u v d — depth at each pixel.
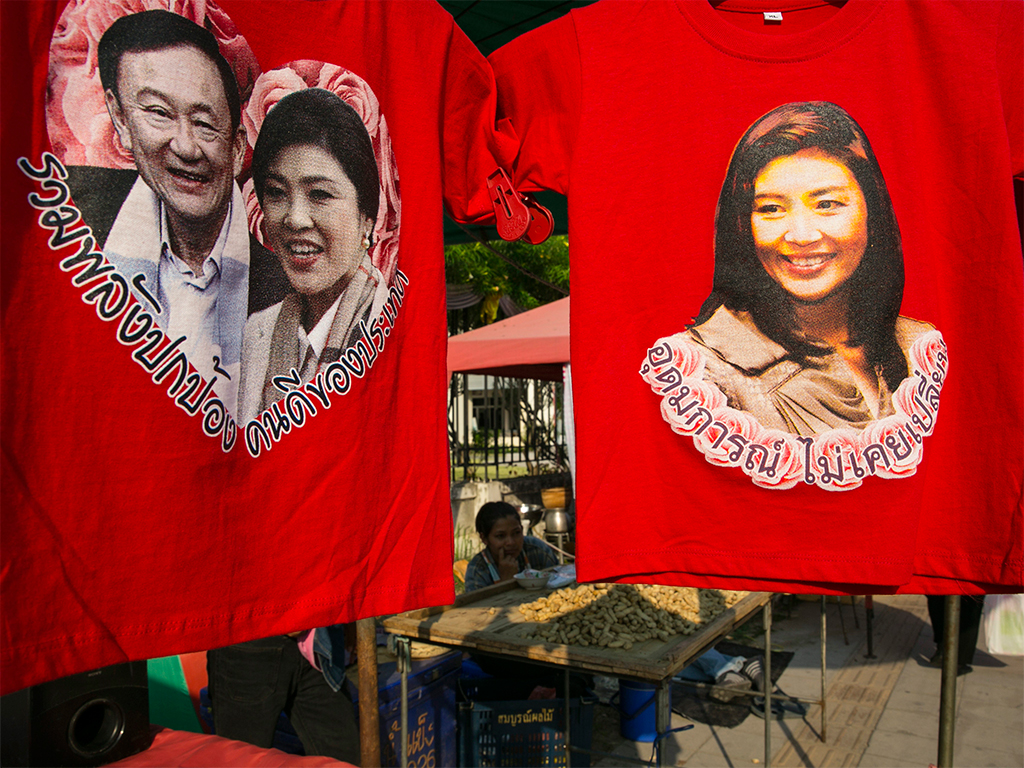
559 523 8.78
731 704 4.59
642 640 2.57
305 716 2.68
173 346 1.01
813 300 1.39
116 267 0.95
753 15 1.52
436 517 1.42
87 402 0.92
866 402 1.38
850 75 1.40
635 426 1.44
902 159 1.39
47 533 0.88
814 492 1.38
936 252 1.41
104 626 0.92
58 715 1.27
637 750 3.88
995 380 1.36
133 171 0.97
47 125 0.89
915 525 1.36
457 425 9.54
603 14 1.48
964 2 1.38
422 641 2.82
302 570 1.19
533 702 3.19
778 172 1.40
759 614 6.95
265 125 1.17
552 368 6.45
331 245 1.26
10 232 0.85
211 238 1.07
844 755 3.85
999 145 1.36
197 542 1.03
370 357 1.33
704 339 1.42
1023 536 1.32
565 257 10.54
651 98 1.45
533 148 1.58
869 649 5.66
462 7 2.49
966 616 5.20
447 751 3.16
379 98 1.37
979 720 4.37
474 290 9.41
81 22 0.92
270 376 1.16
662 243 1.44
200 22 1.07
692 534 1.41
